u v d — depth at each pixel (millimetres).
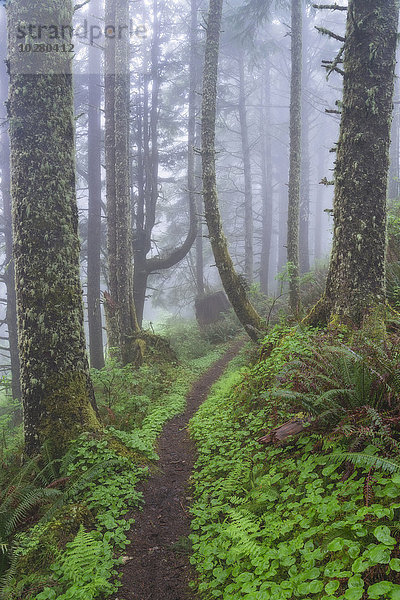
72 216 5594
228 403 7109
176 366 12180
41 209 5336
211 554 3477
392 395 3779
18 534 3932
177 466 5672
